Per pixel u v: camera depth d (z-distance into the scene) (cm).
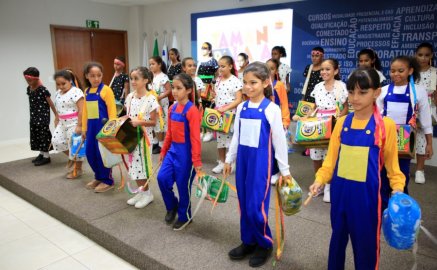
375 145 150
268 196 194
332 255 167
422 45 355
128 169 291
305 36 507
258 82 186
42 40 611
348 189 156
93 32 689
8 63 572
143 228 252
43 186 342
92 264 231
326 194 297
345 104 296
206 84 455
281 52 479
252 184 190
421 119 274
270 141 190
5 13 557
